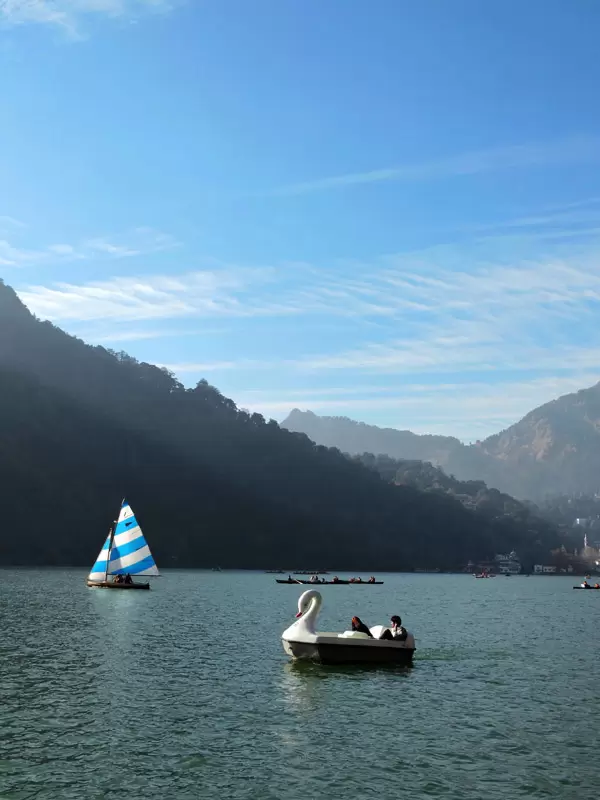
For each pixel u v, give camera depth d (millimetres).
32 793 18250
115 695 27766
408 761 21031
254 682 30750
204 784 18984
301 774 19797
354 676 32594
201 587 112375
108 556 93125
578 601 113438
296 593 104812
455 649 43469
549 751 22156
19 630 46375
